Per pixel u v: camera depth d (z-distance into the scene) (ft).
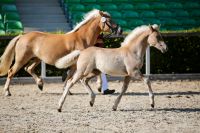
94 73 47.85
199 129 38.73
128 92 59.00
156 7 101.40
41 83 57.72
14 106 49.14
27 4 100.12
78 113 45.32
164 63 71.20
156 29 46.98
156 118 43.06
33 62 57.93
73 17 93.66
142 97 55.11
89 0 99.50
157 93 58.65
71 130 38.29
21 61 55.88
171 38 71.36
